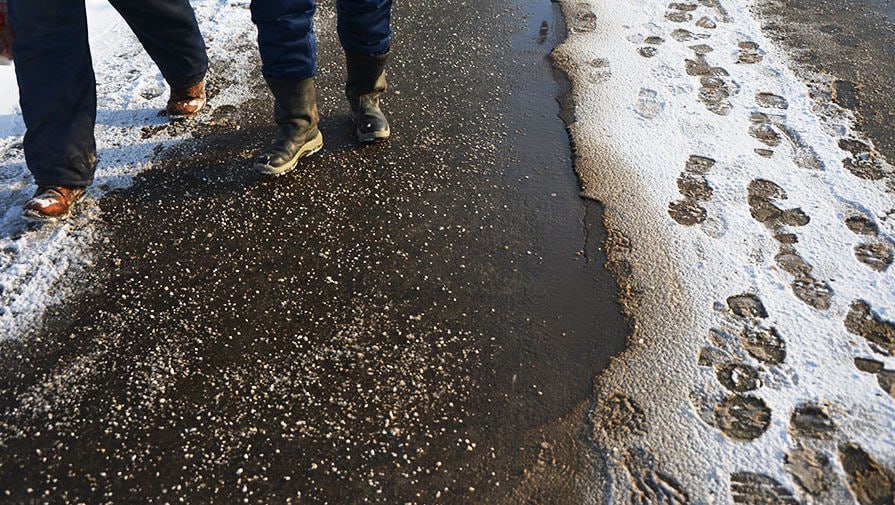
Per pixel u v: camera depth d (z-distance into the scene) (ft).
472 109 9.67
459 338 6.57
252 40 11.09
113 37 11.05
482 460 5.61
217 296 6.97
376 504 5.33
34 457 5.63
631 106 9.62
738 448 5.59
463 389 6.12
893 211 7.82
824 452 5.54
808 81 10.07
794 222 7.72
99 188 8.21
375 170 8.58
